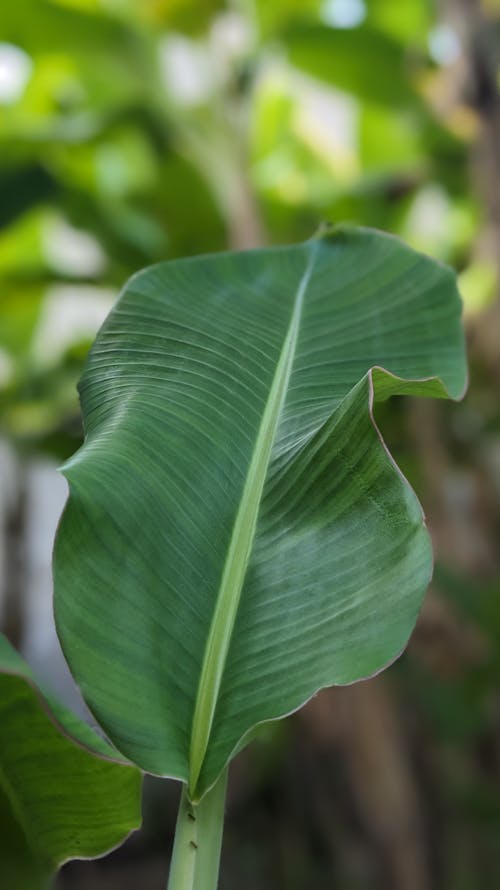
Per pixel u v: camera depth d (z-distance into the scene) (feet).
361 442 4.78
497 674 13.62
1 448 23.27
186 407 4.98
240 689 4.61
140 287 5.35
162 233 16.85
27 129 14.66
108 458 4.77
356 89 15.57
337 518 4.76
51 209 16.46
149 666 4.59
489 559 16.99
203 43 15.42
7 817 4.91
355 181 16.90
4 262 16.97
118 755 4.63
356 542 4.71
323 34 14.44
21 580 23.88
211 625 4.68
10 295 17.53
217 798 4.59
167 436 4.88
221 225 16.90
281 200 17.48
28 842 4.92
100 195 16.31
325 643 4.60
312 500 4.81
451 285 5.35
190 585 4.71
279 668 4.61
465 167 16.39
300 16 15.30
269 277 5.53
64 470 4.68
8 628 23.57
